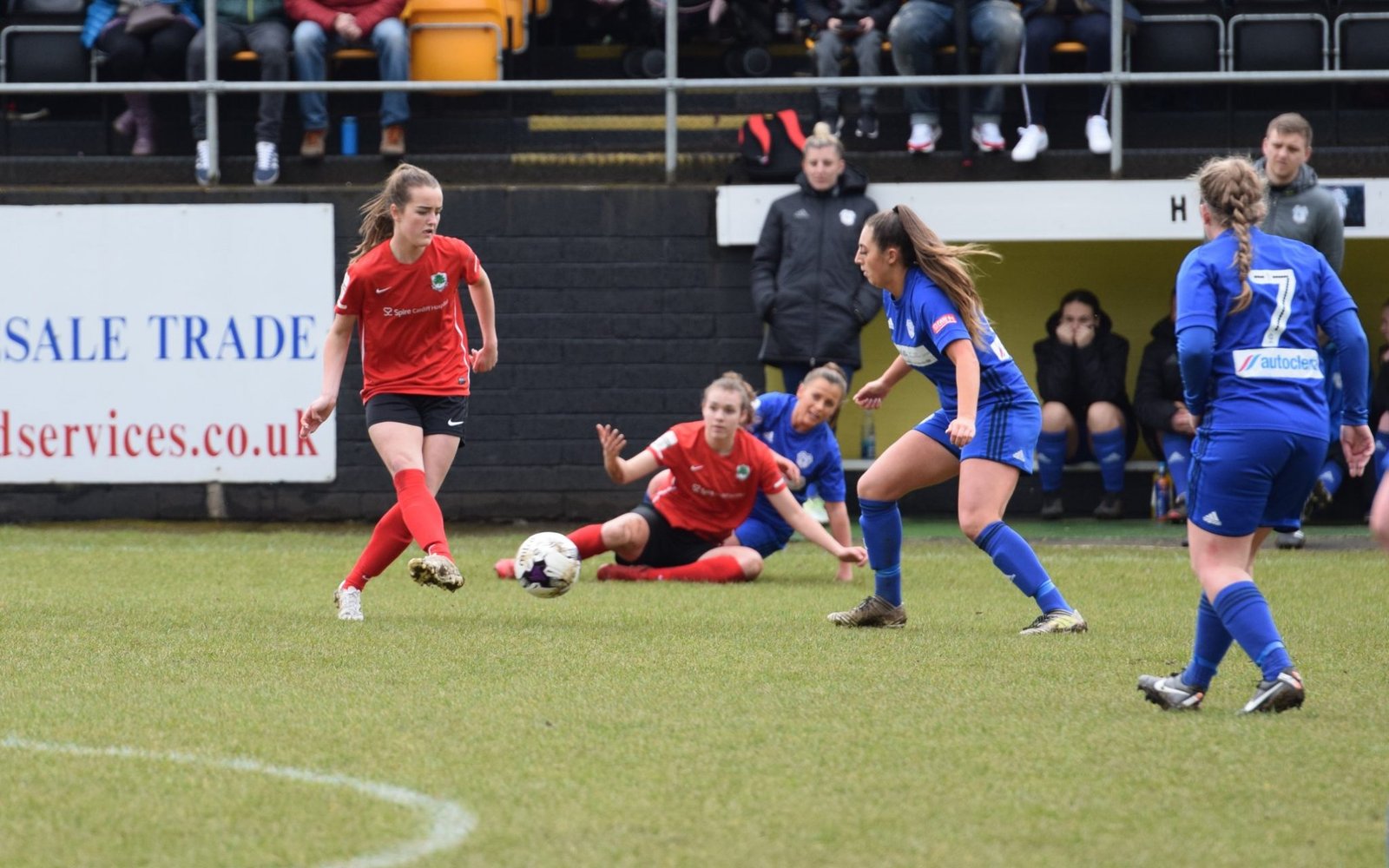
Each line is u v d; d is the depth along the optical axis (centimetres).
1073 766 1445
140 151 4181
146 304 4044
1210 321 1664
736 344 4084
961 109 4056
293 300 4047
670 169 4100
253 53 4116
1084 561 3322
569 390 4106
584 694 1766
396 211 2284
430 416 2402
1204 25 4184
